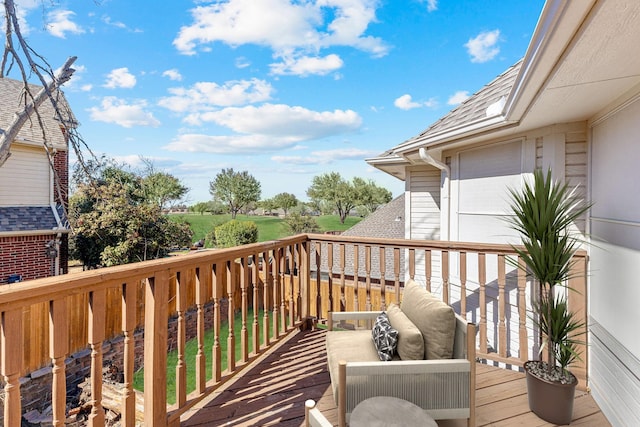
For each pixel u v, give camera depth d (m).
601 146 2.62
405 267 6.07
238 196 33.59
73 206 11.84
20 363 1.36
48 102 10.38
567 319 2.31
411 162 5.58
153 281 1.99
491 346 3.99
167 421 2.07
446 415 1.99
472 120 3.47
